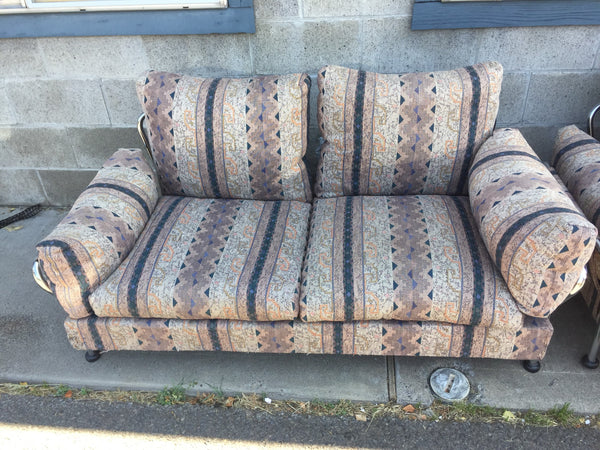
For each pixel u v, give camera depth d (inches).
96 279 64.9
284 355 76.4
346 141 78.7
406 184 81.0
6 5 88.7
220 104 77.5
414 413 66.9
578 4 80.0
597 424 64.2
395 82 76.5
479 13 82.3
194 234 72.7
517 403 67.2
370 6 84.7
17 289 91.4
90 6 87.2
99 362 76.5
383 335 65.1
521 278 58.0
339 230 71.7
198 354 77.4
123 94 98.3
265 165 79.0
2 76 97.9
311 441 64.3
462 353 66.5
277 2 85.5
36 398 71.5
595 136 94.3
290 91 76.5
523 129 95.5
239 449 63.8
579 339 75.9
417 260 64.3
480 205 66.9
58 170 110.3
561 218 55.1
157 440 65.4
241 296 62.8
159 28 88.7
